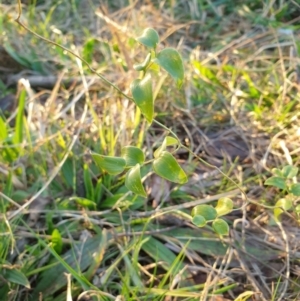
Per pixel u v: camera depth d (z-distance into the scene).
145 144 0.56
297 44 0.69
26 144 0.52
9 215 0.45
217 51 0.73
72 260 0.43
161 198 0.50
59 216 0.47
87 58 0.71
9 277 0.41
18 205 0.45
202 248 0.45
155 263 0.43
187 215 0.43
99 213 0.47
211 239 0.45
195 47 0.77
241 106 0.61
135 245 0.43
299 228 0.46
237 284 0.41
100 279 0.41
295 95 0.62
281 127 0.57
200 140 0.58
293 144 0.55
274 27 0.76
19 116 0.52
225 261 0.44
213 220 0.33
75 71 0.69
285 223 0.47
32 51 0.74
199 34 0.79
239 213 0.48
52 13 0.86
